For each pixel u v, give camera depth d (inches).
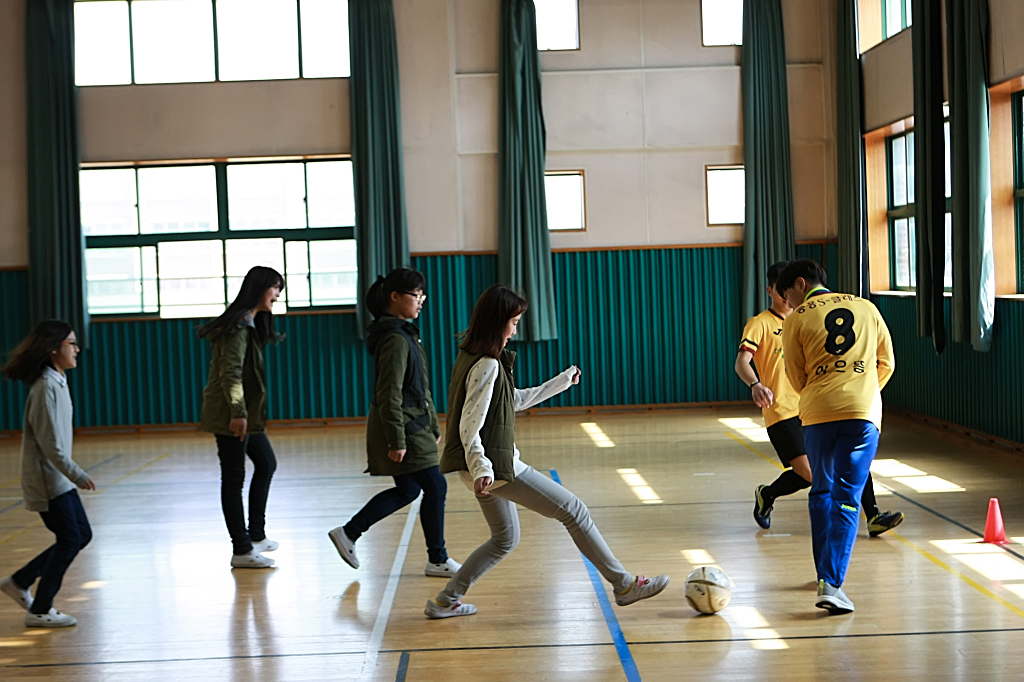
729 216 424.5
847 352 153.5
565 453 323.3
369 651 140.1
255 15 415.5
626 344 425.1
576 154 421.1
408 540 207.0
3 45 410.3
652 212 422.9
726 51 419.8
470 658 135.6
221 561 195.2
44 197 408.2
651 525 213.8
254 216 423.5
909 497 231.0
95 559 200.5
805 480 199.9
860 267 394.0
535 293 414.6
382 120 411.2
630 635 142.6
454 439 140.3
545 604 158.7
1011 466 265.6
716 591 149.0
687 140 420.8
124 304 424.2
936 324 318.0
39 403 148.6
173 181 422.9
